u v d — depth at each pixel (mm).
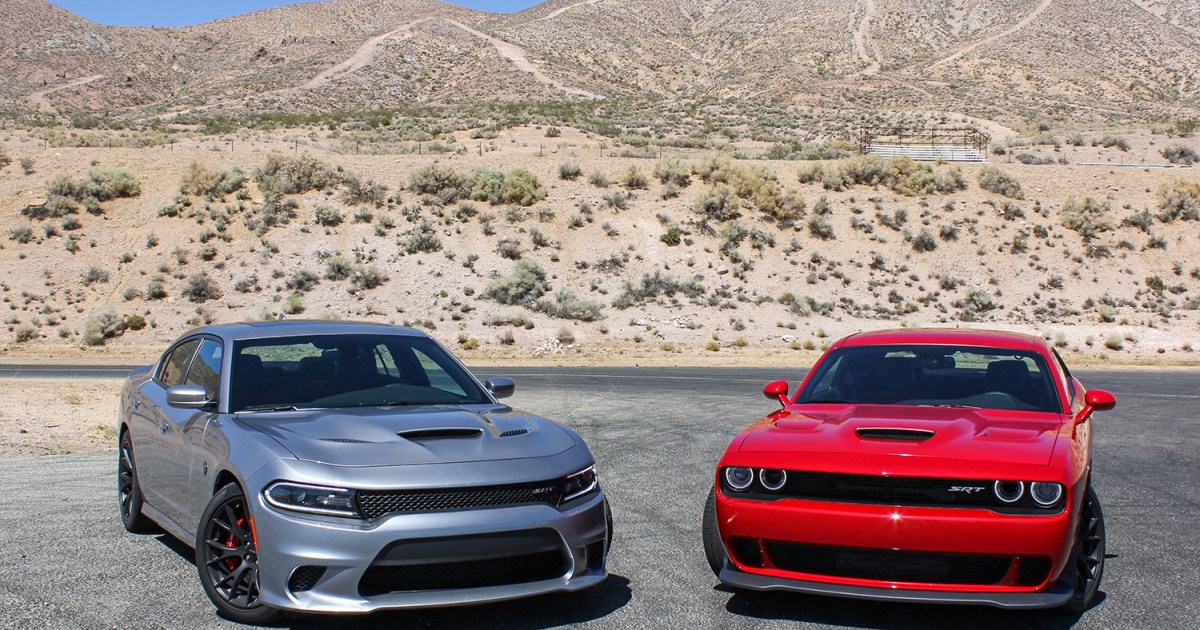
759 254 43125
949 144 69125
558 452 5465
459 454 5160
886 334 7379
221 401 5930
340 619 5309
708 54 170000
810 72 138375
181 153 52156
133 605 5426
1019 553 4973
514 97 119875
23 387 20266
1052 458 5184
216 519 5277
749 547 5504
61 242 42188
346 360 6469
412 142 65750
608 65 153500
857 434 5645
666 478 9484
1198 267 43594
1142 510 8109
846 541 5164
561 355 31766
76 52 159375
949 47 157625
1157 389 19984
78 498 8391
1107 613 5473
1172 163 61656
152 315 37406
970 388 6555
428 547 4852
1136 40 153375
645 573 6277
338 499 4836
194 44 186250
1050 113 102562
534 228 44062
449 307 37750
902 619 5438
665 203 46875
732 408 15781
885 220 46062
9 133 64875
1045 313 39438
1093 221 46531
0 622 5090
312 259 41375
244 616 5141
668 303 38844
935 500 5113
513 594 5012
